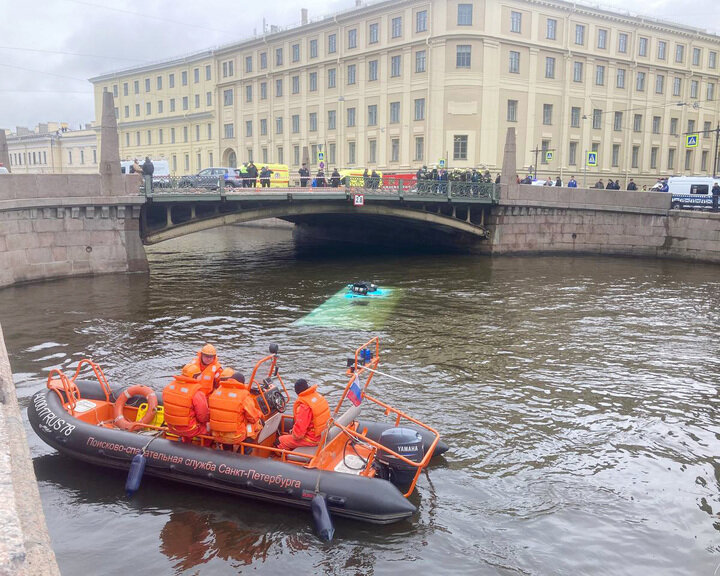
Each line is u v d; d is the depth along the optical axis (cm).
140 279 2188
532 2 4300
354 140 4869
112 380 1090
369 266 2695
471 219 3192
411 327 1514
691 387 1101
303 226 4228
